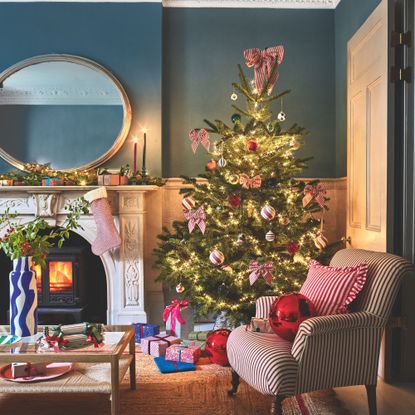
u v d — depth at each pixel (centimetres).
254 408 264
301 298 246
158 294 441
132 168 443
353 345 237
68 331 264
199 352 341
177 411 260
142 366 330
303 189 372
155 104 443
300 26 458
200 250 383
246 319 353
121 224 418
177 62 455
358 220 361
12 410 263
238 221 358
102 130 439
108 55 443
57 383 240
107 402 273
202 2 454
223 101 455
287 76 457
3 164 444
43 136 440
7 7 443
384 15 306
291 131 370
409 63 297
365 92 346
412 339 301
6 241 263
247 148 359
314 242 365
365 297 248
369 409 246
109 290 422
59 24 444
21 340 257
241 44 456
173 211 450
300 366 225
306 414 255
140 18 443
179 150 454
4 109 441
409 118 298
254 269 330
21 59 445
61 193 418
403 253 300
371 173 334
